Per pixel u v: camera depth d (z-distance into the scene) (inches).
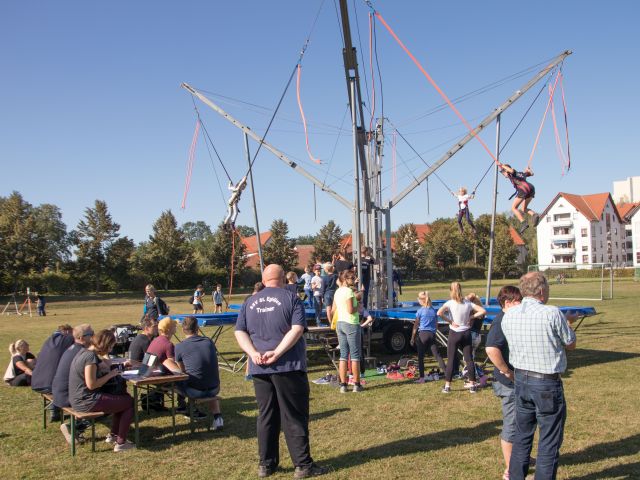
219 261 2381.9
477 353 514.0
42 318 1111.0
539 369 171.3
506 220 3348.9
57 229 3459.6
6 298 1980.8
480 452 231.8
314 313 531.5
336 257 544.4
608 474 204.1
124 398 249.8
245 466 223.9
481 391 352.2
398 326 526.9
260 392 213.2
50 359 291.1
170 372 268.8
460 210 507.2
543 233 3356.3
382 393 351.6
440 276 2733.8
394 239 2861.7
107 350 247.6
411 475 207.3
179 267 2292.1
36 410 329.4
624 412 290.2
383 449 239.1
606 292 1434.5
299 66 447.2
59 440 266.7
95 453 244.7
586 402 312.7
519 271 2802.7
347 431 267.7
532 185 446.9
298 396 210.7
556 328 170.7
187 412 306.0
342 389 355.3
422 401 327.3
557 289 1604.3
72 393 245.0
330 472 212.8
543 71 458.0
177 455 239.5
